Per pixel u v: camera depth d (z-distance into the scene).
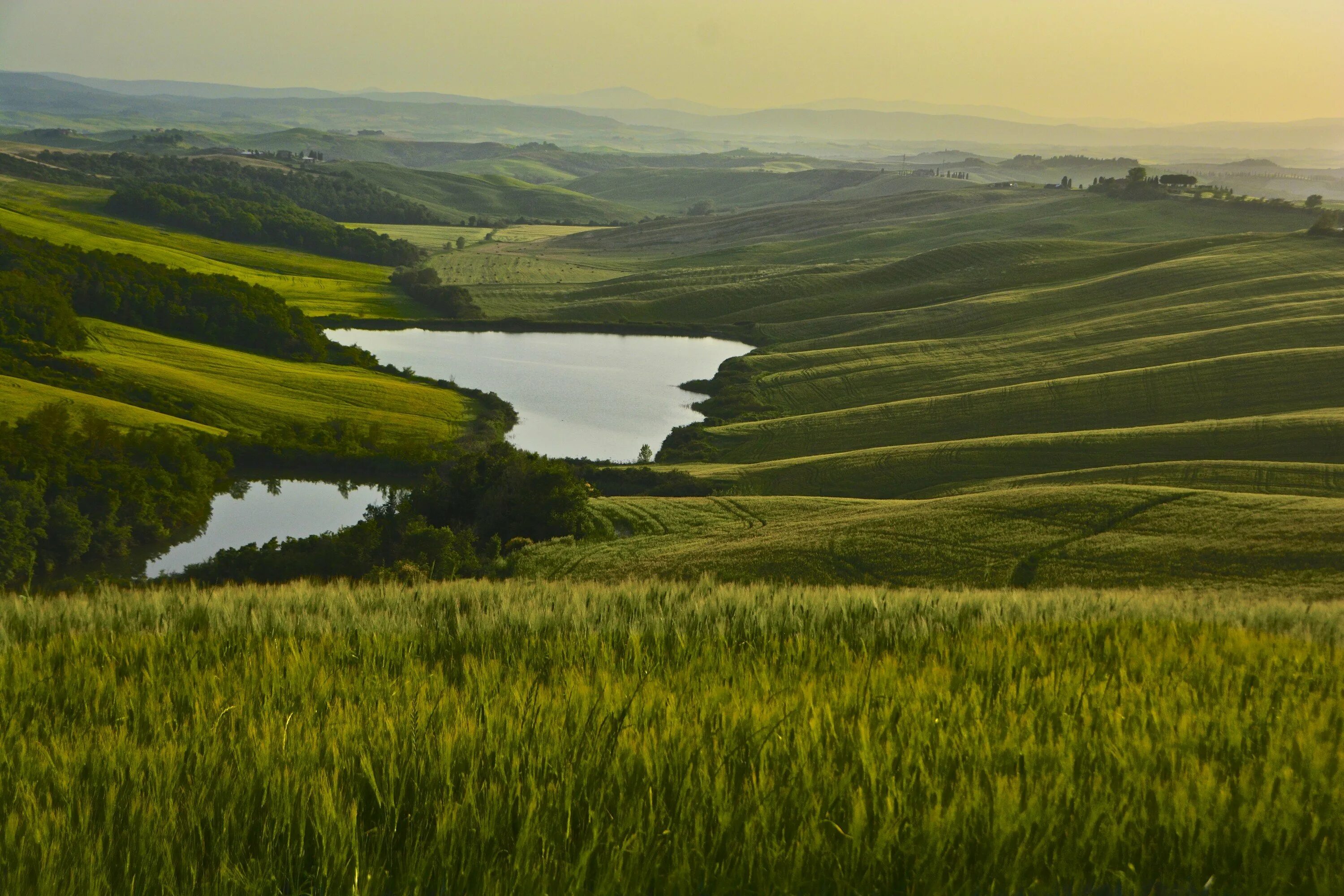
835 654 8.62
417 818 4.90
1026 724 6.24
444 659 8.88
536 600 11.51
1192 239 169.12
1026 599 13.30
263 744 5.69
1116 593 15.96
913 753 5.60
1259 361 92.56
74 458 62.88
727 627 10.16
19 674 7.96
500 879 4.30
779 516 52.97
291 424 87.06
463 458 56.47
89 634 9.83
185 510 63.81
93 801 5.19
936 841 4.53
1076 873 4.48
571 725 6.07
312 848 4.73
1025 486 63.81
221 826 4.86
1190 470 60.84
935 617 11.02
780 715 6.19
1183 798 4.96
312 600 11.93
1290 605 14.77
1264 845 4.68
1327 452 68.12
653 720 6.18
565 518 51.38
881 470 73.12
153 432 73.19
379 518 56.19
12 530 50.06
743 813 4.78
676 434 95.25
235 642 9.34
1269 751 5.72
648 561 41.47
